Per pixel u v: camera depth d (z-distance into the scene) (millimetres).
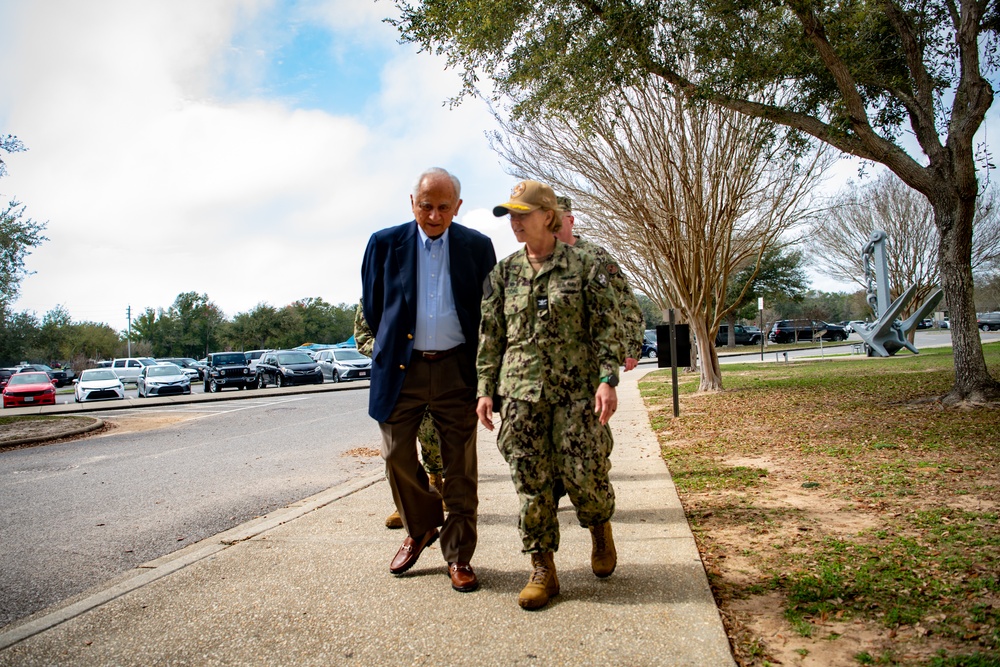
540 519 3076
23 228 22328
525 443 3070
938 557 3453
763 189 14289
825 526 4160
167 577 3676
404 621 2936
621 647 2586
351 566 3725
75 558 4613
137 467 8805
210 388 30766
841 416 9062
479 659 2555
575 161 13914
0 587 4035
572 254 3125
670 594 3074
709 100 10039
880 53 10562
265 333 81500
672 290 16703
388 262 3490
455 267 3475
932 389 11133
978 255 30062
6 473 8984
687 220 13828
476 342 3480
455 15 9383
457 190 3449
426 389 3402
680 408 11766
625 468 6383
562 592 3164
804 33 9641
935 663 2375
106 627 3027
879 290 25828
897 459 6039
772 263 48062
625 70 9625
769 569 3449
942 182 9188
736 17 9648
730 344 51688
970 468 5449
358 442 10312
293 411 16641
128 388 40312
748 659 2502
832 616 2848
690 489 5375
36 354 68938
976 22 8906
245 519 5574
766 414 9852
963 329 9156
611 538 3322
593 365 3119
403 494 3486
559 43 9742
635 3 9359
